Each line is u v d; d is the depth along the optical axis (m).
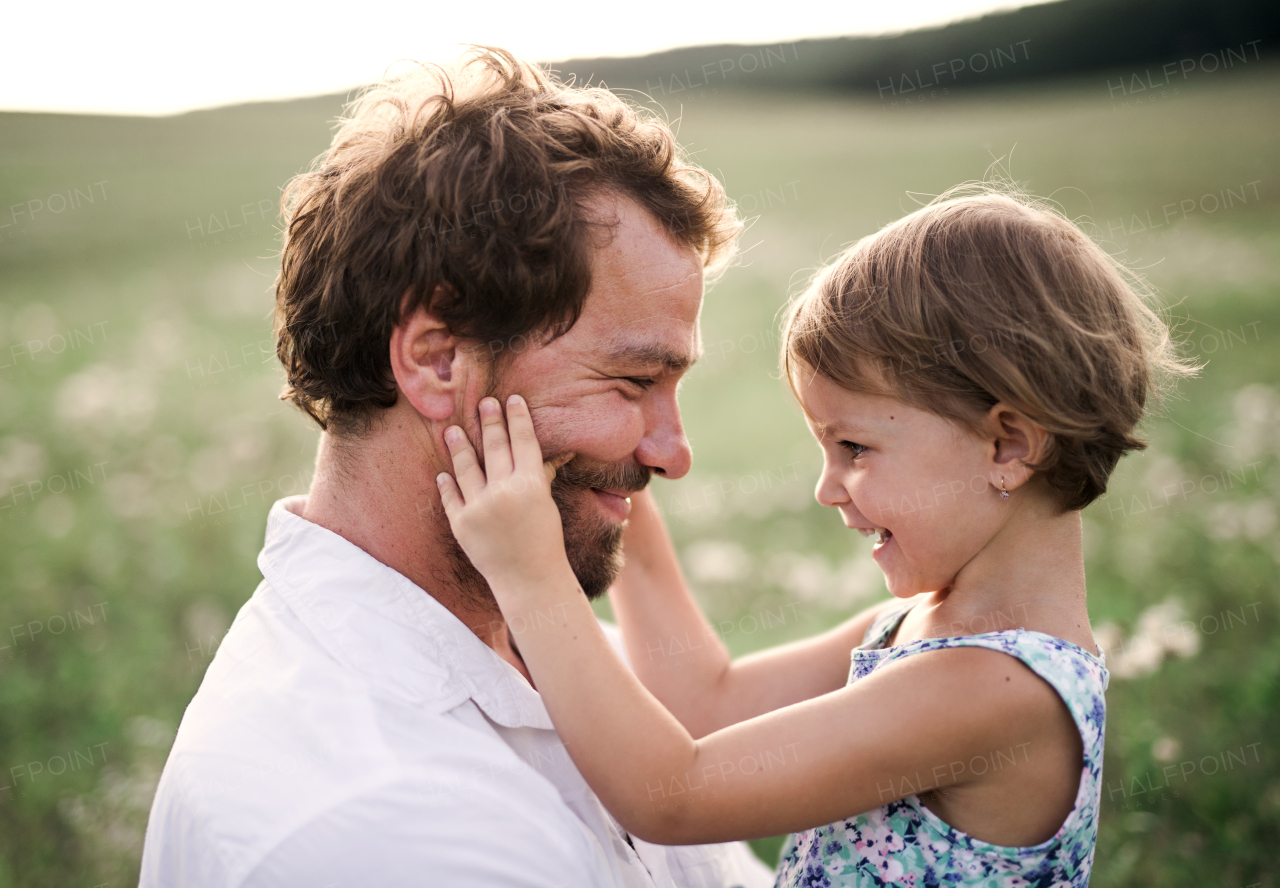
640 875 1.55
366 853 1.20
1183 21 36.50
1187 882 2.45
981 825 1.45
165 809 1.35
